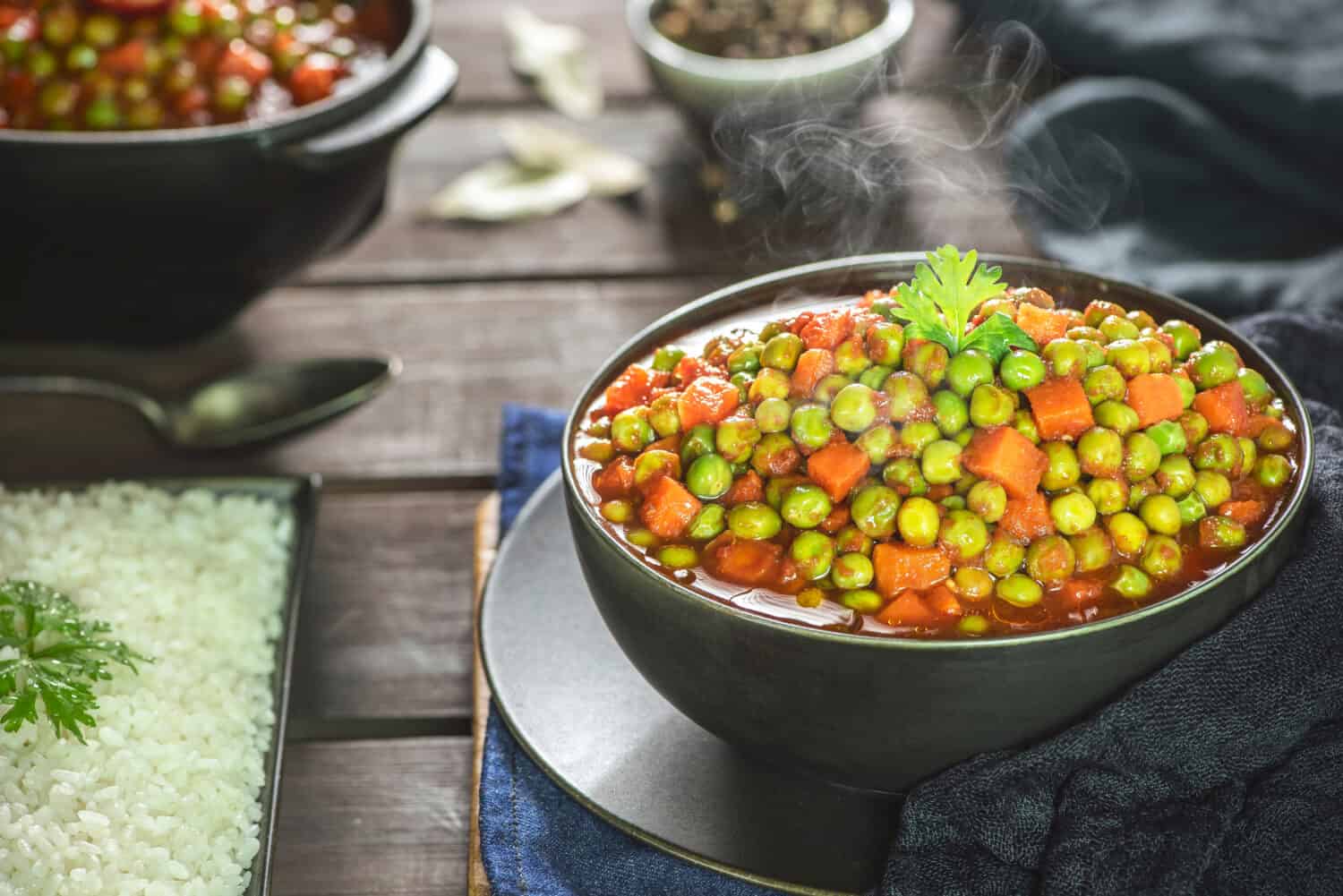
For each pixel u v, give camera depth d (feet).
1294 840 2.11
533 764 2.26
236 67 2.66
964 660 1.98
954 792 2.08
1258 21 3.07
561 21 3.74
